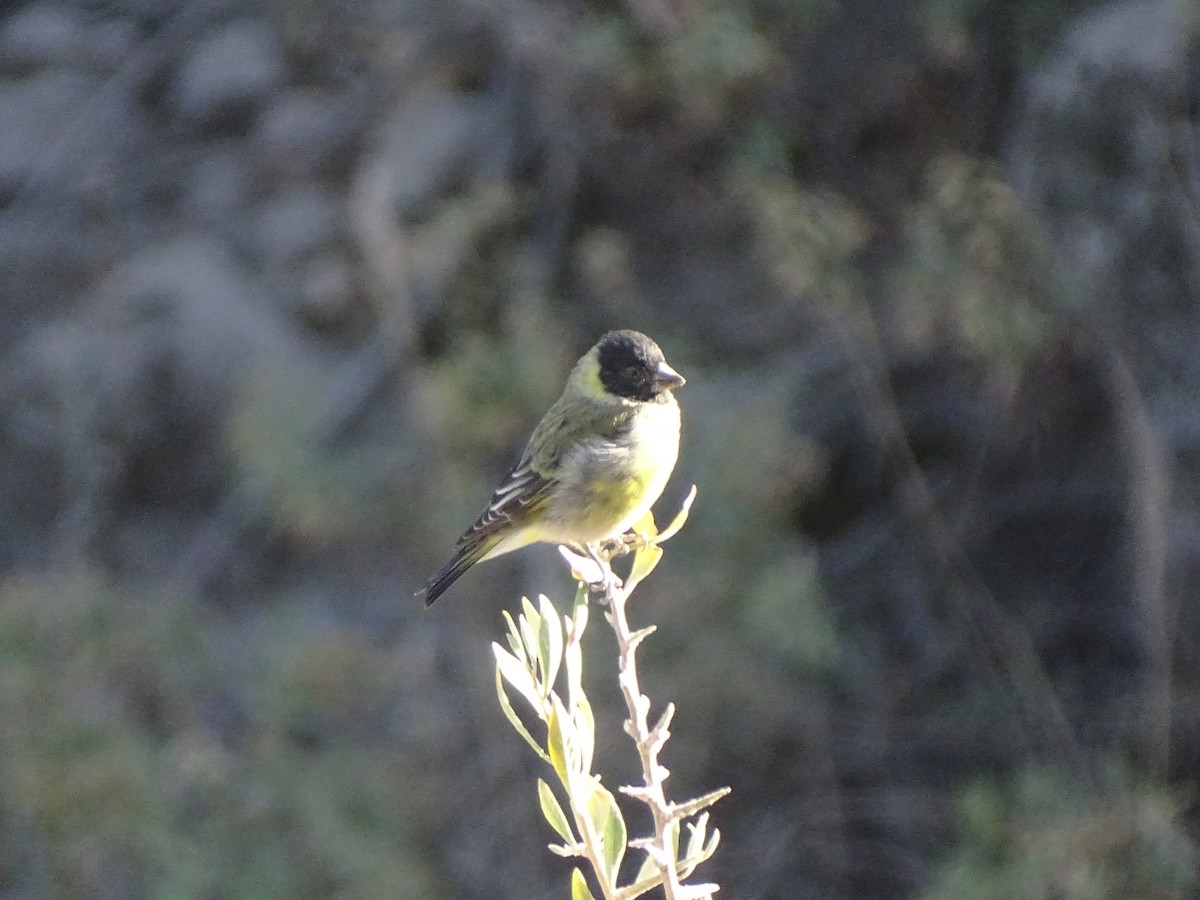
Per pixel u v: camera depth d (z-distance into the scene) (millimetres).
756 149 15125
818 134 15594
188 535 15633
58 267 16766
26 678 13445
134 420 15812
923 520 15781
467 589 14211
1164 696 14523
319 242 15812
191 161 16906
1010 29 15430
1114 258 14641
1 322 16594
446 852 13867
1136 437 14391
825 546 16047
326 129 16156
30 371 16016
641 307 15383
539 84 15500
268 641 14211
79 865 13008
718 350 15391
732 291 15516
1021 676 15359
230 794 13398
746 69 14672
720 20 14633
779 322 15414
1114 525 16094
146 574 15273
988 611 15609
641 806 13977
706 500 13883
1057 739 15109
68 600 13883
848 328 14961
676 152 15570
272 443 14023
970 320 14359
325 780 13555
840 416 15711
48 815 13008
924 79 15539
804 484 14883
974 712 15336
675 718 13914
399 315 14336
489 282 14938
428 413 13945
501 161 15500
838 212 14727
